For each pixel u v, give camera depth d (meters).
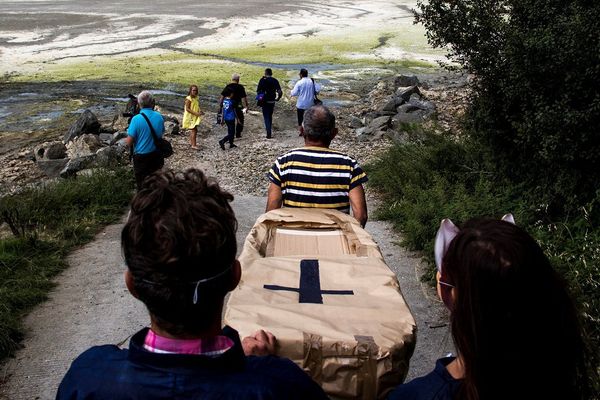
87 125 15.76
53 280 6.95
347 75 26.98
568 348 1.45
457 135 12.32
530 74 6.99
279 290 2.78
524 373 1.41
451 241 1.55
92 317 5.98
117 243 8.23
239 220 9.55
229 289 1.58
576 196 6.73
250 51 34.06
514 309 1.41
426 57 31.69
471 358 1.44
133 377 1.48
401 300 2.72
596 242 5.91
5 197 9.84
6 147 16.56
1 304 5.88
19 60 32.25
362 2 57.50
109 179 10.72
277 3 56.47
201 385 1.47
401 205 9.04
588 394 1.56
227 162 13.98
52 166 13.81
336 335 2.38
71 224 8.72
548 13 7.27
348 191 4.45
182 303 1.47
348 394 2.34
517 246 1.45
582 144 6.62
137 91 23.70
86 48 35.78
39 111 20.80
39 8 53.69
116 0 59.00
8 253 7.30
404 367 2.42
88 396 1.49
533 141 7.23
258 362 1.60
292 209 4.17
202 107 20.69
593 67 6.34
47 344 5.45
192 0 58.81
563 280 1.50
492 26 7.79
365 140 15.59
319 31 41.44
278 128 18.20
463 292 1.46
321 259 3.12
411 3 56.44
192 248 1.47
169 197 1.52
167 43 37.19
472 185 8.91
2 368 5.05
